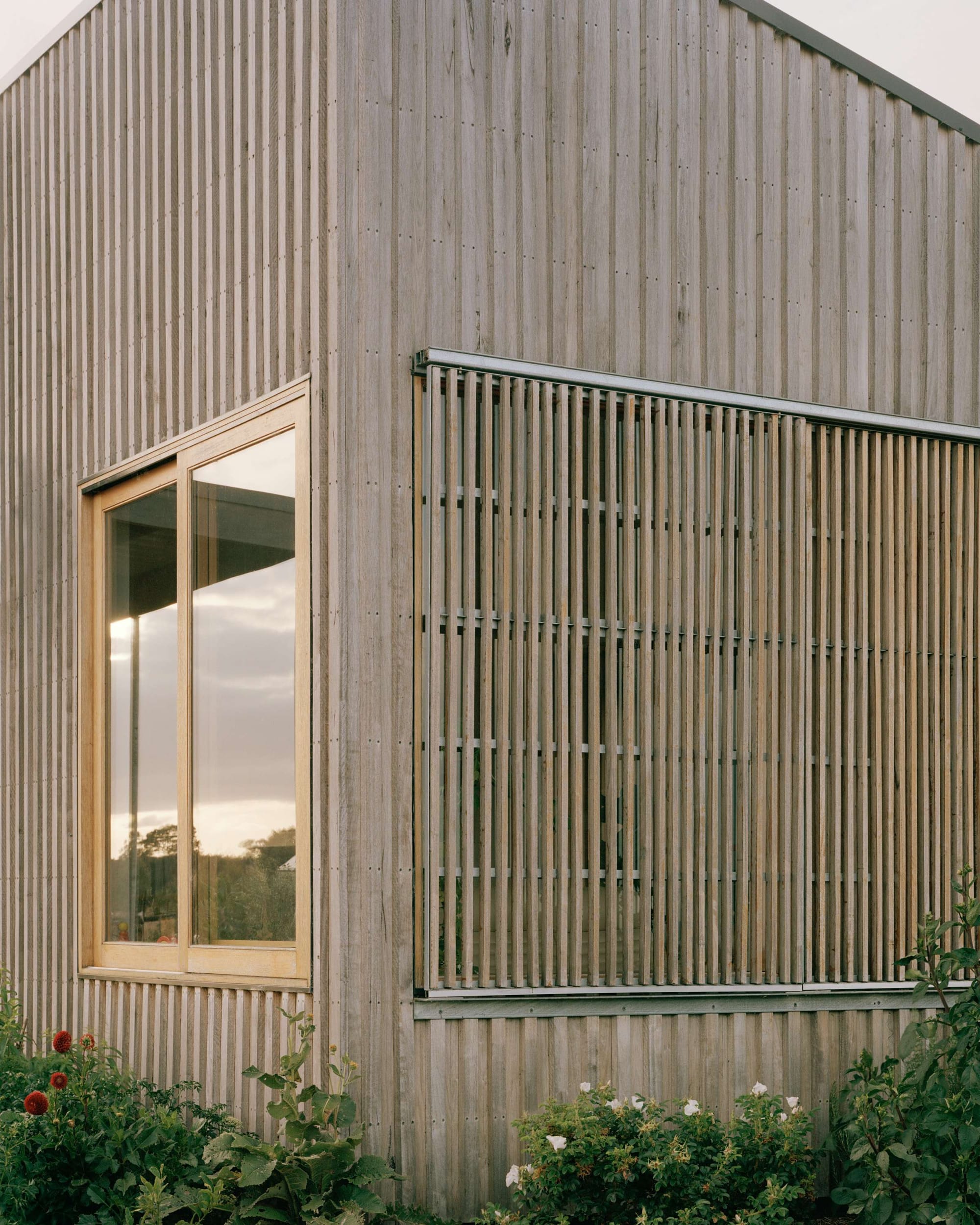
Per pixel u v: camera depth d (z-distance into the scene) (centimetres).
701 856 652
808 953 679
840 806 701
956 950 612
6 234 927
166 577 734
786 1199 556
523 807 613
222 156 688
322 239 605
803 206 721
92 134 823
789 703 684
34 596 870
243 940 646
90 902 798
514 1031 601
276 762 627
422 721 595
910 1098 591
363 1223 513
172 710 720
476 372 613
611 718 634
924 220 762
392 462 598
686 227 682
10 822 885
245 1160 527
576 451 638
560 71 653
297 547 613
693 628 662
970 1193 554
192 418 709
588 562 643
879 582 725
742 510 684
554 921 620
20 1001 832
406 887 584
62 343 846
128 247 777
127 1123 589
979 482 771
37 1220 551
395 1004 578
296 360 620
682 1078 636
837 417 711
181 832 703
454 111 624
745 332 694
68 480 833
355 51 602
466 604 603
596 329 651
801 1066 668
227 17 692
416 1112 578
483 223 627
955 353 762
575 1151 545
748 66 710
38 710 862
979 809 745
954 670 751
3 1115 578
